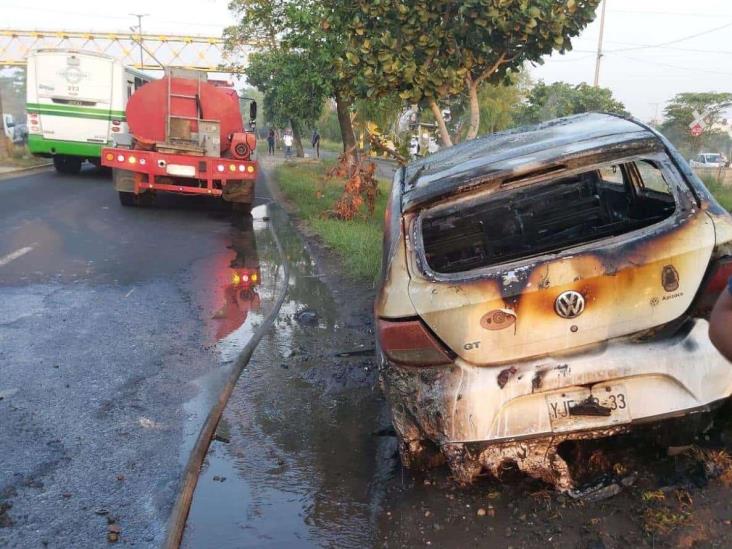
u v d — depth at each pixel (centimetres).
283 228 1334
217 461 412
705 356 315
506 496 342
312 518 346
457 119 1939
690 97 5375
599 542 298
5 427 448
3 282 817
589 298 318
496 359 323
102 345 612
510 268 324
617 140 345
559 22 913
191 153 1424
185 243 1127
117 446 427
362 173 1360
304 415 473
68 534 337
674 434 331
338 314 726
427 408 330
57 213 1361
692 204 331
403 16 934
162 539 334
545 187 430
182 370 559
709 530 294
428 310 327
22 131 3634
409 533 324
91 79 2061
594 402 316
